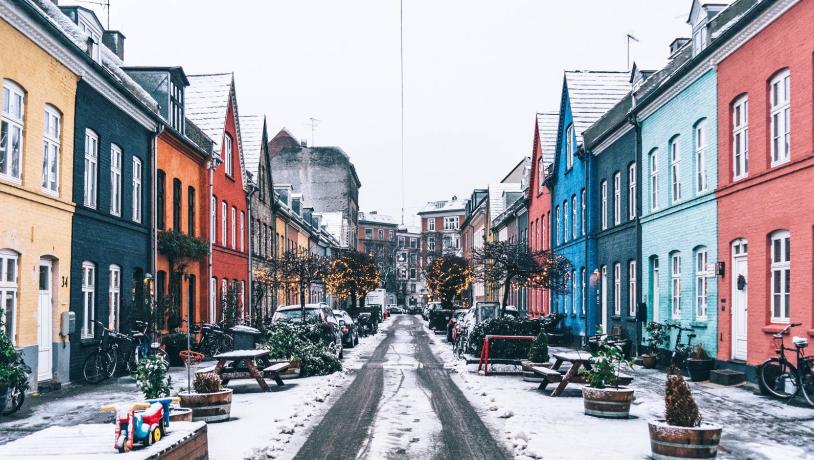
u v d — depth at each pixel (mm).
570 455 8359
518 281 26828
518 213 45281
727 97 16156
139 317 19125
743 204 15281
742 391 13969
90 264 17250
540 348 16469
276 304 42125
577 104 30578
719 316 16422
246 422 10648
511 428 9930
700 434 7906
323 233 62125
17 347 13547
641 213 22094
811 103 12719
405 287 111688
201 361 21266
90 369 16188
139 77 23781
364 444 9125
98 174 17688
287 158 76375
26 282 13914
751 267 14914
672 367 10469
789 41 13484
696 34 18562
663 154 20234
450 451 8703
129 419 5852
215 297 28312
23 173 13945
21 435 9820
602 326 26500
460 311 34188
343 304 67625
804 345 12133
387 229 116438
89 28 19484
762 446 8930
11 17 13164
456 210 115500
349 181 77312
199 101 30906
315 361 17625
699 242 17562
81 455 5551
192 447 6637
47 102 14844
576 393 14023
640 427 10219
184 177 25141
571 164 30984
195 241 24484
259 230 37906
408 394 14000
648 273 21344
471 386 15016
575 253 29984
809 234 12672
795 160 13055
